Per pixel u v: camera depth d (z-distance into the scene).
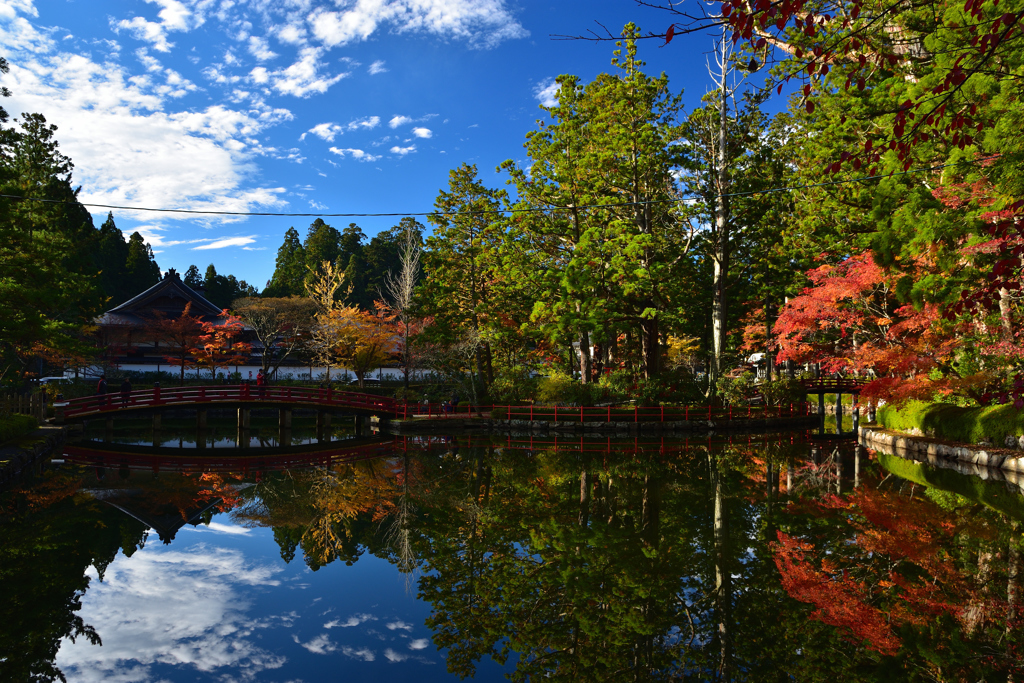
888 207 15.92
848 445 23.88
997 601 7.75
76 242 39.66
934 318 18.00
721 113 30.52
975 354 18.67
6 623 7.52
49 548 10.73
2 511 13.27
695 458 20.66
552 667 6.29
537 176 31.70
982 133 11.62
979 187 13.79
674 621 7.38
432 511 13.56
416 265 37.12
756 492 14.62
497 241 33.62
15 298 20.22
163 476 17.97
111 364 47.28
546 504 14.05
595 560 9.80
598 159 29.55
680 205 31.30
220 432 31.22
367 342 42.66
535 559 10.02
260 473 18.69
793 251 30.16
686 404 30.34
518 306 34.88
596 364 35.19
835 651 6.41
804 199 26.61
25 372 33.22
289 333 48.94
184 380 45.34
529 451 22.92
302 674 6.21
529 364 39.56
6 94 16.91
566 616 7.68
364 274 81.06
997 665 6.06
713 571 9.05
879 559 9.45
